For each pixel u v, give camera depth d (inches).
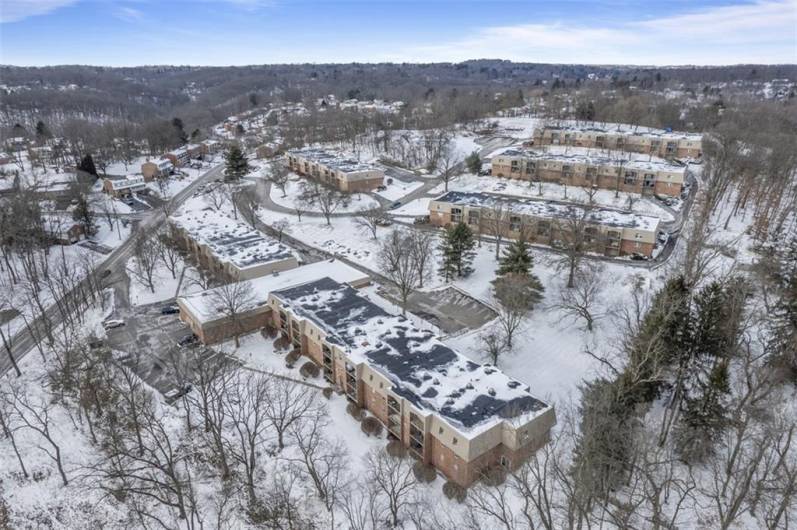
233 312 2849.4
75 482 2122.3
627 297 3105.3
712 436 1861.5
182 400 2492.6
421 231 4394.7
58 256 4244.6
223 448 2201.0
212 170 7135.8
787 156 4830.2
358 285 3444.9
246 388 2465.6
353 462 2118.6
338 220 4867.1
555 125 7450.8
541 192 5172.2
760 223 3946.9
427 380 2183.8
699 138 6063.0
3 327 3238.2
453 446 1909.4
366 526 1851.6
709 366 2289.6
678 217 4485.7
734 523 1691.7
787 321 2245.3
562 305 2864.2
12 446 2253.9
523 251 3159.5
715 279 2824.8
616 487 1761.8
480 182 5654.5
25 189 4921.3
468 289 3415.4
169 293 3587.6
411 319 3073.3
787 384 2176.4
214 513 1987.0
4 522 1973.4
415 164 6402.6
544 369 2586.1
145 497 2044.8
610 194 5068.9
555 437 2080.5
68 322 3225.9
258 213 5177.2
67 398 2532.0
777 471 1614.2
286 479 2081.7
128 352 2883.9
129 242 4579.2
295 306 2859.3
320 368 2647.6
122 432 2322.8
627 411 1819.6
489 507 1830.7
